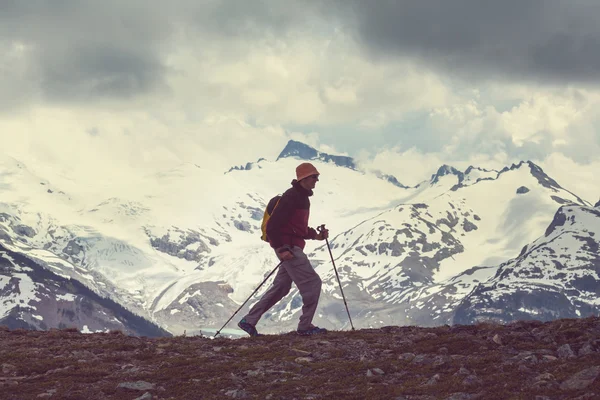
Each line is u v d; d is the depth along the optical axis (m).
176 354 20.17
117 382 17.08
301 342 21.05
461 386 15.34
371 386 16.11
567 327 19.88
